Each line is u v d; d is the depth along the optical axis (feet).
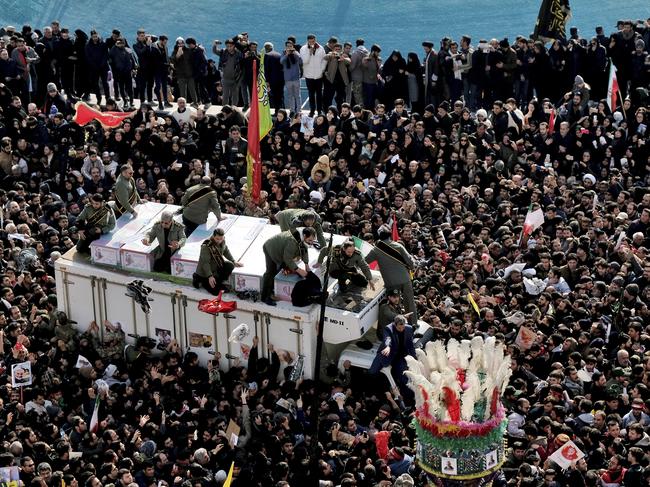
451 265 134.92
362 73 178.81
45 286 135.13
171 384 118.83
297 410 115.24
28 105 175.32
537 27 183.01
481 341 68.54
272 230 133.59
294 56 179.42
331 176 160.76
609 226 143.74
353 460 103.91
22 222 146.61
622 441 104.27
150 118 167.02
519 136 168.35
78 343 128.16
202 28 219.20
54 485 102.27
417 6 225.97
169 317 127.24
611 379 112.88
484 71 178.40
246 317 123.44
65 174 161.58
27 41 185.26
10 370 121.60
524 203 152.25
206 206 133.39
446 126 164.86
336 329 120.78
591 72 179.11
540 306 125.80
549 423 106.11
